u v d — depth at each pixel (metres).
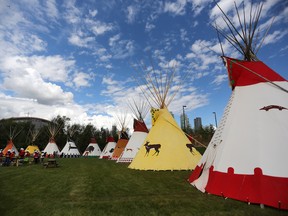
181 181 7.01
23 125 55.09
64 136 55.81
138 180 7.46
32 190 6.16
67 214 3.89
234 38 6.83
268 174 4.23
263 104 5.36
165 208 4.09
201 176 5.93
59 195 5.44
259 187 4.20
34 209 4.25
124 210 4.04
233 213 3.69
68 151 39.09
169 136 11.01
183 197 4.86
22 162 16.95
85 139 55.44
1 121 53.94
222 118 6.26
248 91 5.88
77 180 7.96
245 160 4.70
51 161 14.05
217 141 5.79
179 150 10.46
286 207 3.76
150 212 3.89
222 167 5.03
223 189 4.76
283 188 3.97
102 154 30.50
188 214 3.72
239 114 5.61
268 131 4.82
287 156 4.29
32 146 36.94
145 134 19.23
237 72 6.40
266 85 5.70
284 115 4.93
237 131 5.32
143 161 10.88
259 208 3.91
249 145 4.86
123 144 25.09
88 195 5.36
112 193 5.52
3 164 16.11
